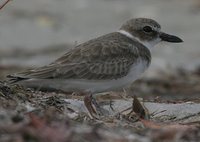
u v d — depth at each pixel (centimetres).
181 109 1575
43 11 3334
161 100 1816
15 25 3112
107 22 3189
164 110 1566
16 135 1118
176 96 2116
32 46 2827
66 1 3531
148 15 3272
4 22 3144
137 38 1641
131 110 1525
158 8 3391
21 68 2486
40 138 1108
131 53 1562
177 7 3412
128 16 3269
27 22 3166
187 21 3194
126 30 1644
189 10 3372
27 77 1472
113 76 1530
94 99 1571
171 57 2720
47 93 1598
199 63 2623
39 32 3034
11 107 1346
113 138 1161
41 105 1451
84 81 1508
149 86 2292
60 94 1675
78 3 3503
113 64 1530
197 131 1256
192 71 2508
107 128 1257
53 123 1195
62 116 1312
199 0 3481
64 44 2844
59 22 3186
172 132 1193
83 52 1523
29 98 1492
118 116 1445
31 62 2600
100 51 1531
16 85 1527
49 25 3136
